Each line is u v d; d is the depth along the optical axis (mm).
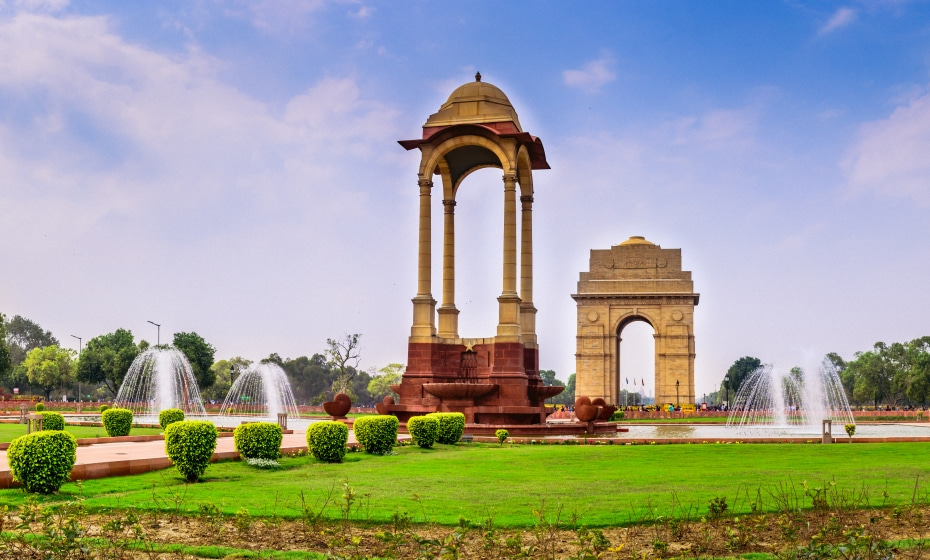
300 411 106688
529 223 53750
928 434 50750
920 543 14680
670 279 115438
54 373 145000
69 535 14133
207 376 123562
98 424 50875
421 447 35312
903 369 147000
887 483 20859
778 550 14656
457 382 49094
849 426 41188
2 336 117062
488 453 32156
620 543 15273
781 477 22859
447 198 53344
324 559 14203
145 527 16516
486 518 17188
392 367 165250
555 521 16891
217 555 14477
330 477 23969
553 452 32375
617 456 30281
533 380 51625
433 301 49781
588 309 116625
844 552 12992
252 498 19656
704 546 14969
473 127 49375
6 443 32844
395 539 14672
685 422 73812
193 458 22812
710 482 22000
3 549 14320
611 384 114688
